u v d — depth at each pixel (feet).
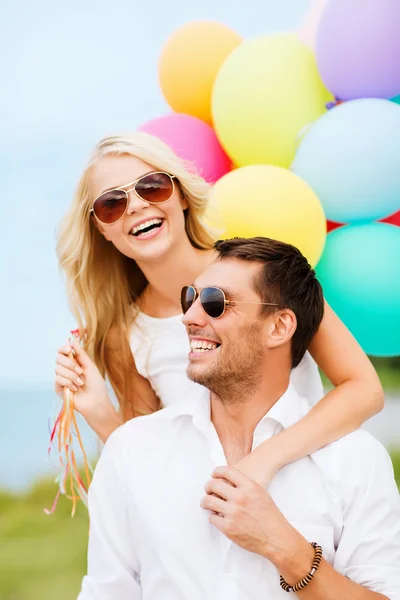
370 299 7.72
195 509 4.78
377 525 4.67
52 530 17.76
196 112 9.29
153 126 8.59
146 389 7.22
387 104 7.98
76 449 14.19
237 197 7.25
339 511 4.71
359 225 8.11
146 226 6.33
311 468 4.84
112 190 6.24
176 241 6.47
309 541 4.66
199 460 4.92
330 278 7.87
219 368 4.79
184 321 4.91
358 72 7.99
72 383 6.17
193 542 4.72
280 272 4.91
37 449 24.52
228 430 5.03
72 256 6.76
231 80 8.26
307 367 6.23
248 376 4.86
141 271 7.06
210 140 8.64
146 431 5.08
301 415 5.12
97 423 6.19
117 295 6.98
